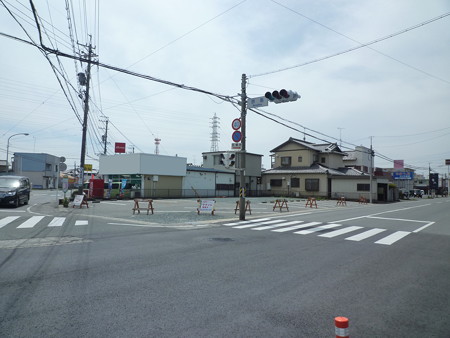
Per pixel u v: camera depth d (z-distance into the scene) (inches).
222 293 171.0
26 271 205.0
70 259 239.6
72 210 652.1
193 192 1344.7
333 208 932.6
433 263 248.1
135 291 171.0
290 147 1670.8
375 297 169.3
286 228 449.7
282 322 135.9
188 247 295.9
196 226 456.1
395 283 194.4
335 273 215.3
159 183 1213.1
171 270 214.5
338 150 1691.7
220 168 1627.7
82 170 776.3
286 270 220.7
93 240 322.3
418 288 185.3
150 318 137.2
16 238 326.3
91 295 163.6
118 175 1262.3
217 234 381.1
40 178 2258.9
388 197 1553.9
